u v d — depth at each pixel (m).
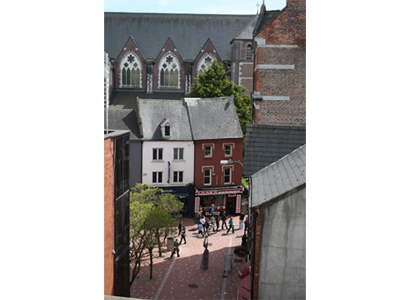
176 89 70.25
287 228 12.45
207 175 40.09
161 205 32.38
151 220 23.17
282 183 13.66
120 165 16.94
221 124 40.75
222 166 40.25
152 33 73.38
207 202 40.19
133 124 39.31
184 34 73.69
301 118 25.66
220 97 44.12
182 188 39.38
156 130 38.88
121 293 17.03
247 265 19.77
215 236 33.84
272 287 12.63
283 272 12.56
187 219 39.00
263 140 17.72
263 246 12.60
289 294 12.59
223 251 29.80
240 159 40.72
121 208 17.08
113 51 71.25
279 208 12.41
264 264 12.62
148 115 39.59
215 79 50.62
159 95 69.44
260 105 25.73
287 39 25.41
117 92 69.19
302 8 25.23
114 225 15.91
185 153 39.31
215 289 22.81
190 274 25.00
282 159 17.16
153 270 25.59
